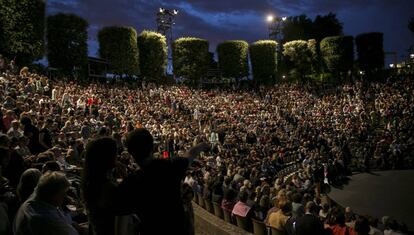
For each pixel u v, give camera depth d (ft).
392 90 146.00
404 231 38.19
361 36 211.61
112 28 156.15
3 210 15.60
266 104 146.92
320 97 160.76
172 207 10.14
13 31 111.34
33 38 114.73
